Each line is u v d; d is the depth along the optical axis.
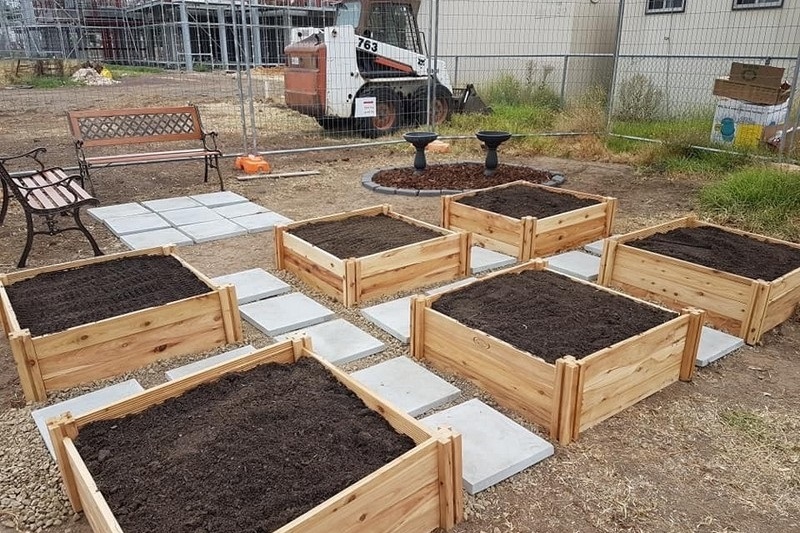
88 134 6.88
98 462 2.30
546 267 4.28
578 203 5.89
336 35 10.57
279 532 1.83
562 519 2.42
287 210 6.70
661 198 7.24
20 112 14.84
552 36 14.43
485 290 3.84
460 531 2.35
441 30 14.20
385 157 9.76
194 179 8.14
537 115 12.13
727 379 3.44
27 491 2.55
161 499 2.13
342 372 2.81
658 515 2.44
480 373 3.25
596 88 13.12
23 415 3.05
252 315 4.08
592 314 3.49
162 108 7.26
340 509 1.96
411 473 2.15
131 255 4.36
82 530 2.37
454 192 7.25
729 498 2.54
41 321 3.38
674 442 2.88
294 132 12.35
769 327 3.93
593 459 2.76
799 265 4.27
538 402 2.94
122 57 30.75
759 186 6.42
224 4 22.83
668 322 3.19
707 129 10.16
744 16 11.64
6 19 27.02
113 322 3.28
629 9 13.85
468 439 2.80
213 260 5.16
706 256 4.40
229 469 2.26
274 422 2.52
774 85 8.81
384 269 4.34
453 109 12.41
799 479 2.65
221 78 24.14
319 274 4.49
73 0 28.61
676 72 12.98
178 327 3.52
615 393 3.01
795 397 3.26
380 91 11.30
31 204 4.97
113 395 3.16
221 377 2.82
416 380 3.32
